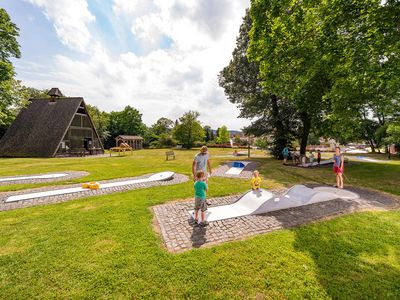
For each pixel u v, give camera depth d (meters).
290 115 20.44
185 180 10.12
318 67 8.85
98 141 33.59
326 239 4.07
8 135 27.33
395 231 4.39
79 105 29.48
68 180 10.08
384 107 9.73
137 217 5.24
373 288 2.80
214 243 4.01
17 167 14.91
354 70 7.79
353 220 4.96
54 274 3.13
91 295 2.73
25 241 4.08
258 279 2.99
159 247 3.87
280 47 9.98
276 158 21.66
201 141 59.97
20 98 24.98
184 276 3.06
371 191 7.90
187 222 4.99
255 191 6.60
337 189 7.90
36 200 6.86
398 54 6.89
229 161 19.12
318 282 2.92
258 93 20.83
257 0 10.36
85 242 4.02
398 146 26.55
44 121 28.19
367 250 3.68
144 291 2.79
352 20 7.86
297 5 9.74
